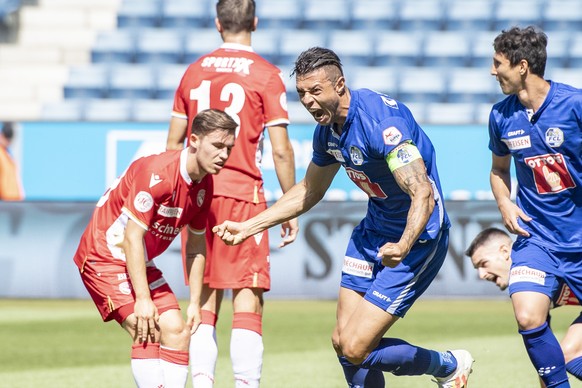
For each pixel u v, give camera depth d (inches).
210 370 669.9
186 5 2335.1
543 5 2308.1
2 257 1400.1
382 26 2297.0
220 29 721.6
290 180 709.9
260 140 708.7
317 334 1119.0
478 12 2304.4
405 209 604.7
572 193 612.4
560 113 600.1
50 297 1400.1
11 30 2389.3
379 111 569.9
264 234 690.8
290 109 2054.6
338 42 2230.6
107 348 1032.2
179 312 599.5
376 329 598.5
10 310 1348.4
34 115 2076.8
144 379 576.7
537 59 597.9
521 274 607.8
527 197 631.2
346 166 600.7
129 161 1504.7
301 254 1393.9
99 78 2151.8
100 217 604.7
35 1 2389.3
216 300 700.0
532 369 877.8
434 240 605.9
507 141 623.5
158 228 592.1
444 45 2230.6
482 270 679.1
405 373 644.1
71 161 1503.4
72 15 2363.4
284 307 1369.3
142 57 2242.9
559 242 618.5
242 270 678.5
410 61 2220.7
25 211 1403.8
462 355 670.5
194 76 711.1
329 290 1390.3
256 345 672.4
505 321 1219.9
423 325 1179.9
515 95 628.4
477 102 2126.0
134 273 568.1
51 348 1030.4
